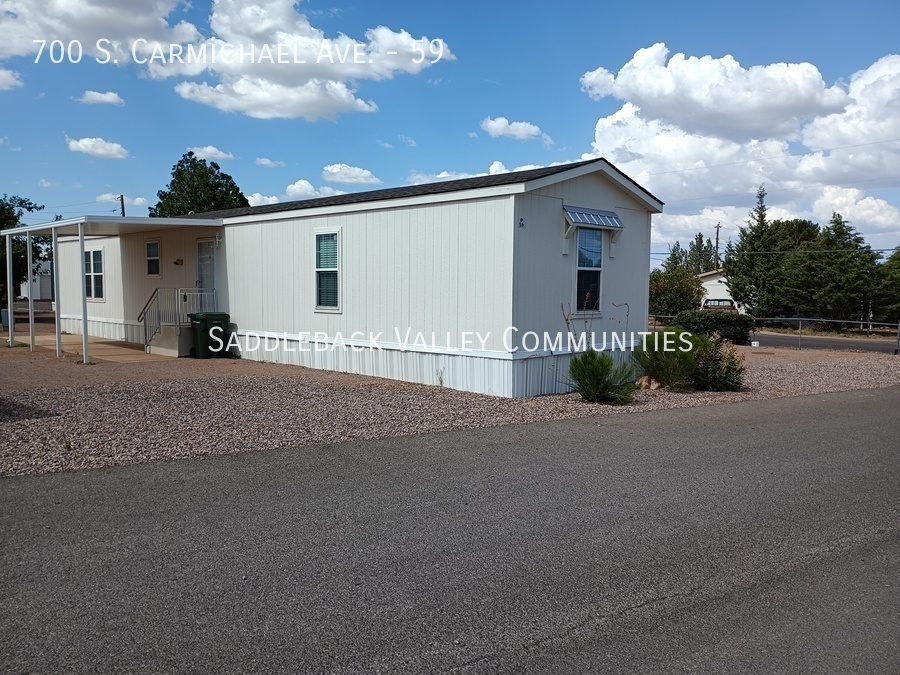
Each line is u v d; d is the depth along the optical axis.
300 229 13.18
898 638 3.36
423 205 11.01
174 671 2.91
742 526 4.87
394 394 10.04
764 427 8.46
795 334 33.09
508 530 4.64
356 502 5.12
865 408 10.23
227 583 3.73
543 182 10.10
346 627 3.31
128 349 16.33
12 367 12.72
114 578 3.75
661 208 12.45
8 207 27.38
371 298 11.94
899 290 36.12
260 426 7.58
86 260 19.89
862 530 4.85
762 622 3.49
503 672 2.99
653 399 10.45
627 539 4.55
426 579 3.86
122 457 6.15
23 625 3.25
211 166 30.50
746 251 41.88
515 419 8.48
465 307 10.55
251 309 14.45
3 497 5.04
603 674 2.99
